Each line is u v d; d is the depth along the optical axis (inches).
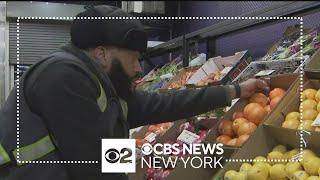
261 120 68.7
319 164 54.1
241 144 64.4
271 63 86.2
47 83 50.1
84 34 54.6
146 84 161.5
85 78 51.2
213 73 107.6
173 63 156.6
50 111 49.5
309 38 89.6
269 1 145.8
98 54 55.3
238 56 103.4
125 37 54.7
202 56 134.1
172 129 96.3
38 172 51.7
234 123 71.0
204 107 73.6
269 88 75.8
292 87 65.6
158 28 222.8
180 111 73.6
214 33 121.5
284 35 103.2
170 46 153.9
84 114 49.7
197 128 90.1
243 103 74.6
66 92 49.4
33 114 52.2
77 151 49.6
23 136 52.1
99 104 52.2
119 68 56.3
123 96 61.6
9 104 54.6
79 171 50.7
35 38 227.5
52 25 234.1
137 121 72.9
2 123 53.8
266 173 58.1
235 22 100.2
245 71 90.3
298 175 54.7
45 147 51.8
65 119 49.2
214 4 194.7
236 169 60.6
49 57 52.9
